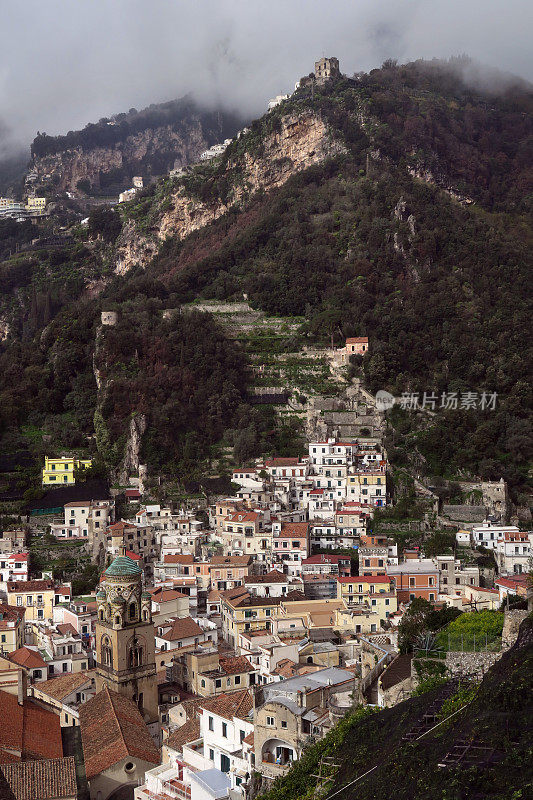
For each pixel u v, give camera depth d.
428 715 94.00
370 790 85.44
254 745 108.00
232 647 192.75
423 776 79.94
